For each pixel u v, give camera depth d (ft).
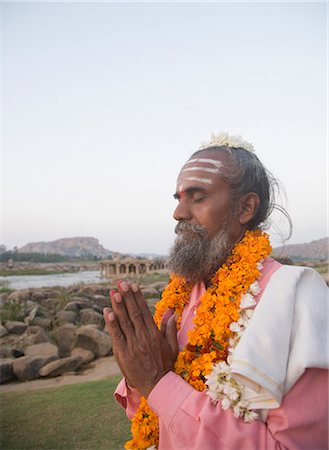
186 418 4.21
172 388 4.42
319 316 4.28
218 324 4.67
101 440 11.07
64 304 32.78
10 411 13.60
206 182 5.17
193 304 5.39
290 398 4.02
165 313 5.56
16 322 26.68
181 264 5.30
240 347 4.10
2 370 18.33
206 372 4.50
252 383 3.99
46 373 18.74
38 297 34.88
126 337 4.63
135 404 5.59
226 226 5.22
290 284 4.45
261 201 5.62
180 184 5.35
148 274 47.39
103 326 28.02
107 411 13.15
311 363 3.90
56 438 11.19
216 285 5.16
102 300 34.76
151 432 5.13
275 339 4.09
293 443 3.93
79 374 19.03
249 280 4.81
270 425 4.06
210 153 5.39
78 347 22.12
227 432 4.00
